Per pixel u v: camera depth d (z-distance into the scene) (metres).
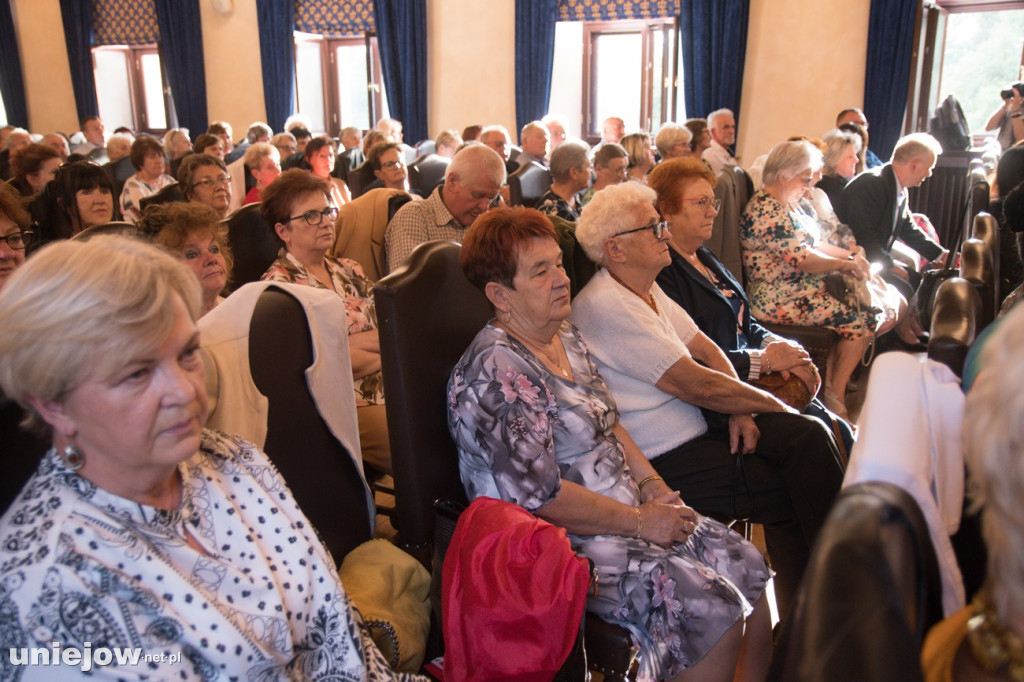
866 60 6.68
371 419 2.10
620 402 1.86
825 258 3.18
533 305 1.51
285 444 1.30
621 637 1.34
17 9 9.63
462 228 2.83
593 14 7.45
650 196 1.86
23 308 0.76
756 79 7.15
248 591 0.90
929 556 0.59
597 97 7.81
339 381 1.40
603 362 1.84
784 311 3.27
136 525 0.84
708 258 2.39
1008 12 6.32
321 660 1.01
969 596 0.82
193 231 1.77
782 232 3.21
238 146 6.81
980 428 0.55
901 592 0.53
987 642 0.58
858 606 0.49
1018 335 0.54
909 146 3.71
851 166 4.01
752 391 1.82
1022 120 4.93
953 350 1.13
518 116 7.86
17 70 9.75
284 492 1.04
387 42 8.12
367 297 2.33
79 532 0.79
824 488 1.77
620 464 1.60
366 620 1.27
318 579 1.01
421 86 8.15
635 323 1.80
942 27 6.50
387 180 4.41
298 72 8.73
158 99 9.65
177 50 8.91
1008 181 2.93
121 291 0.77
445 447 1.55
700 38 7.07
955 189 5.50
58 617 0.76
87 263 0.78
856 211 3.73
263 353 1.26
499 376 1.42
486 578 1.21
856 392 3.67
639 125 7.70
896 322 3.74
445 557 1.34
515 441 1.39
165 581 0.83
